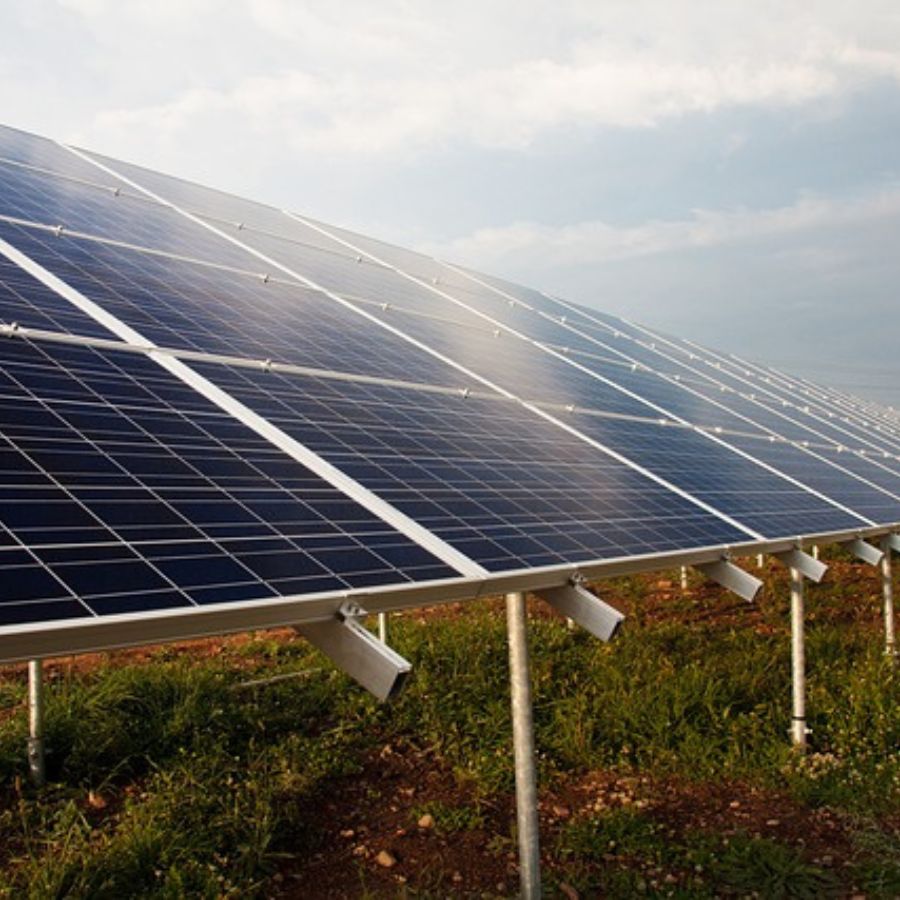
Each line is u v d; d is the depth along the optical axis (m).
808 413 24.55
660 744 10.63
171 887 7.38
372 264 17.33
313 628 4.73
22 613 3.49
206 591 4.13
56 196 10.82
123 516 4.53
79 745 10.12
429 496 6.49
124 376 6.42
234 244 12.74
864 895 7.63
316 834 8.93
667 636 15.59
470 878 8.15
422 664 13.26
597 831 8.73
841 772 9.93
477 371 11.37
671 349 26.86
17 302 7.00
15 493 4.34
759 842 8.35
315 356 9.00
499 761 10.35
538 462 8.52
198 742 10.42
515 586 5.75
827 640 14.56
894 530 12.71
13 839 8.49
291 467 6.01
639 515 8.03
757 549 8.81
